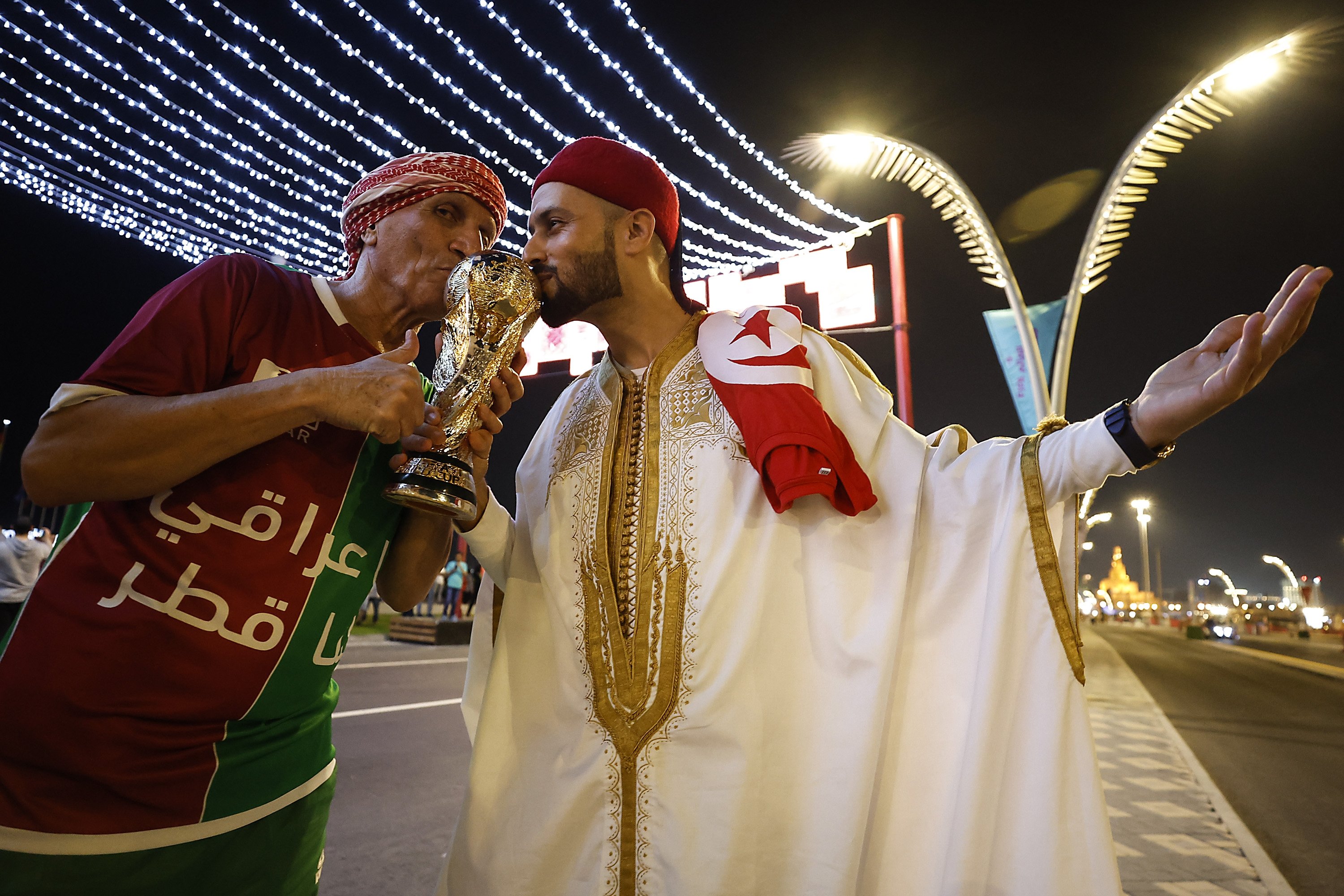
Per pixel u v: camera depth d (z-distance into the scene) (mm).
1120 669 14297
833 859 1195
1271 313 1021
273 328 1293
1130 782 5070
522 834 1378
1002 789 1174
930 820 1223
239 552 1177
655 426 1474
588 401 1610
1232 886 3186
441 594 18406
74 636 1098
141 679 1105
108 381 1122
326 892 2811
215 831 1168
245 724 1210
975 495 1313
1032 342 8023
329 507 1270
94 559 1140
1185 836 3879
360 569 1332
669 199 1580
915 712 1282
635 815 1275
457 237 1442
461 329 1298
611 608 1399
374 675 8531
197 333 1191
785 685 1298
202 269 1263
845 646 1277
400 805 3852
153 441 1084
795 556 1351
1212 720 8375
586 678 1392
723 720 1258
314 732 1364
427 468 1214
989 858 1147
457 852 1439
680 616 1335
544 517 1546
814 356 1478
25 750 1071
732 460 1392
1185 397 1092
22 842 1052
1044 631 1217
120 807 1093
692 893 1199
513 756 1469
